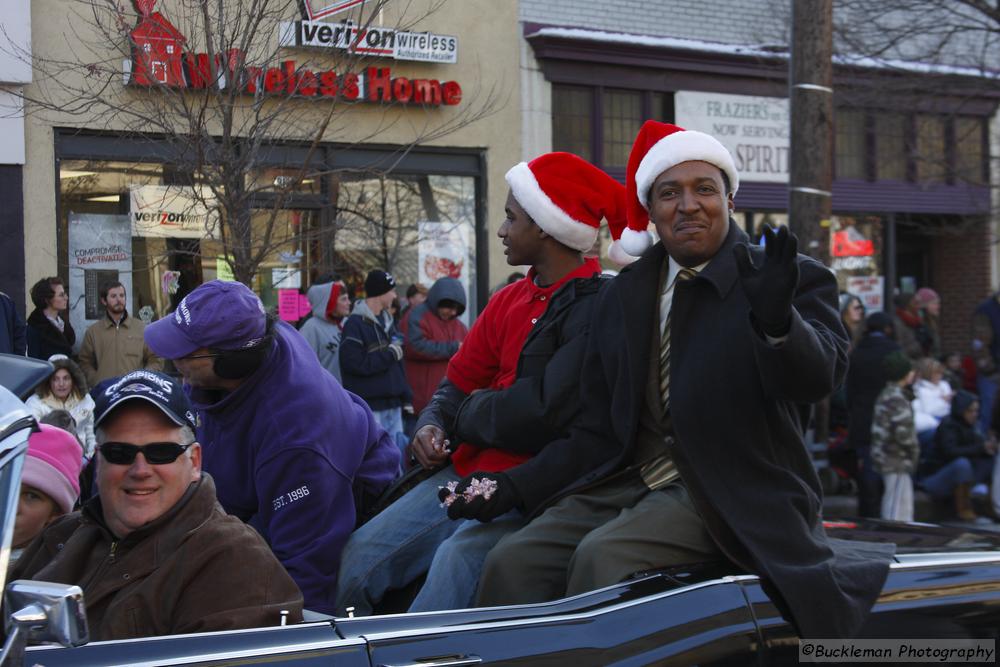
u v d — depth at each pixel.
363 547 3.51
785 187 13.35
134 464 2.61
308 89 6.28
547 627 2.48
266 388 3.36
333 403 3.45
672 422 2.95
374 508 3.78
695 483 2.92
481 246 11.35
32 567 2.89
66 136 9.16
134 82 6.29
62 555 2.74
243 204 5.94
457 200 11.24
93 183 9.23
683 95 12.54
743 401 2.89
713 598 2.67
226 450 3.42
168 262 9.11
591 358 3.30
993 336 11.19
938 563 3.03
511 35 11.41
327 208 8.75
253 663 2.17
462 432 3.54
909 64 13.03
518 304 3.71
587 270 3.71
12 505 1.95
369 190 10.66
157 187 9.02
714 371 2.91
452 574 3.20
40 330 8.60
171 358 3.26
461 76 11.06
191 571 2.60
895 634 2.84
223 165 5.82
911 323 12.05
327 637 2.30
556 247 3.70
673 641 2.56
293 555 3.31
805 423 4.50
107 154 9.14
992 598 3.04
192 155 6.09
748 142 13.05
